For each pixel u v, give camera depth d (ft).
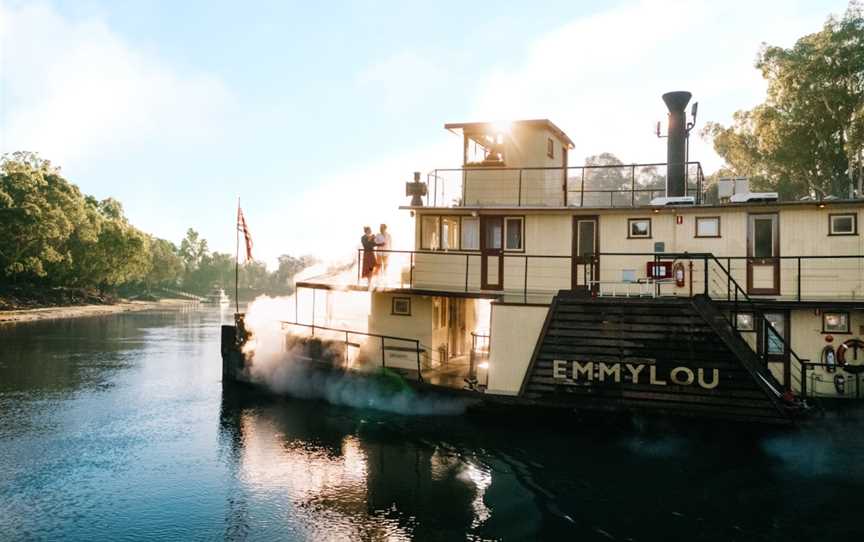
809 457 44.93
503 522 35.55
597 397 45.78
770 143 128.67
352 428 54.49
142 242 276.21
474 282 60.08
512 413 53.31
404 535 34.24
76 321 187.11
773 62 127.75
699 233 54.70
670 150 63.26
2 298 209.97
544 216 58.70
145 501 39.60
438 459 46.21
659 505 37.40
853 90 118.73
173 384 79.25
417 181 63.05
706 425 47.24
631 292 55.77
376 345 62.34
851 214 51.06
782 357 52.08
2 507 38.86
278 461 46.60
